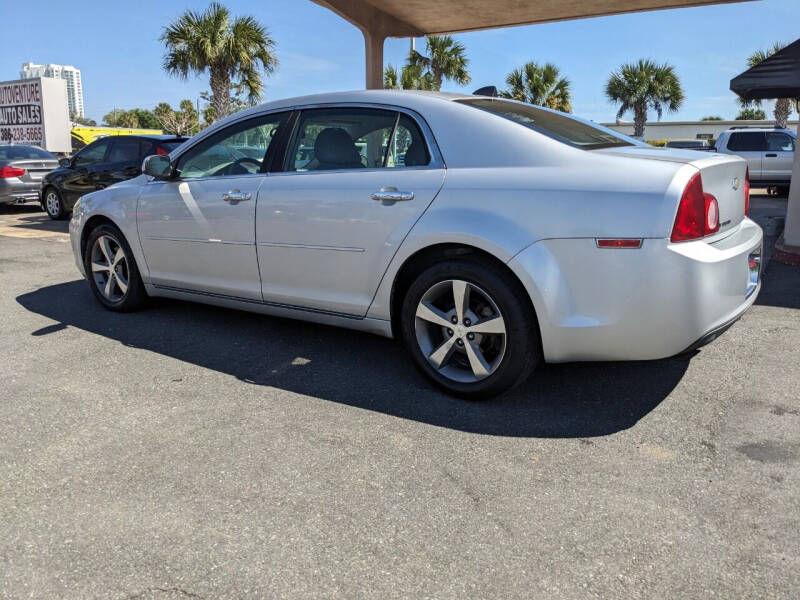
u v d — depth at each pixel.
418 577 2.06
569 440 2.97
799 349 4.13
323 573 2.08
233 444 2.94
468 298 3.28
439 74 28.06
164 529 2.31
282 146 4.02
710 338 3.03
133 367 3.94
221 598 1.98
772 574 2.05
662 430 3.05
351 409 3.32
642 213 2.84
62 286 6.19
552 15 10.47
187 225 4.41
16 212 13.40
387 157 3.60
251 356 4.12
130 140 10.02
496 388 3.27
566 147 3.17
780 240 8.08
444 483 2.61
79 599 1.97
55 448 2.91
